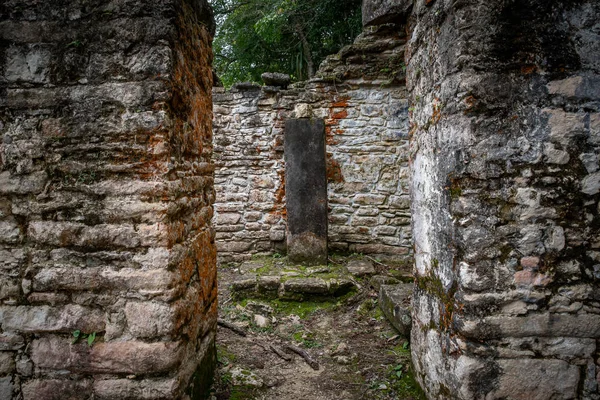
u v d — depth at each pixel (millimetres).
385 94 5086
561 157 1740
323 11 8289
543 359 1757
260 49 10047
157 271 1622
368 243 5164
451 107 1828
